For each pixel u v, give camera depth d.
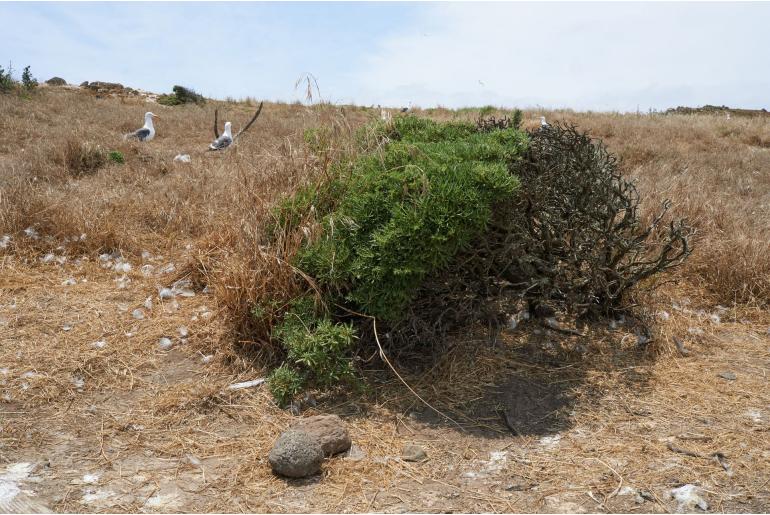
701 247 5.80
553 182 4.31
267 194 4.73
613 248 4.73
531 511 2.80
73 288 5.22
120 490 2.92
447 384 3.93
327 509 2.81
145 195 7.32
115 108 18.20
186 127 15.63
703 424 3.53
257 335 4.19
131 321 4.69
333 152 4.61
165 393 3.80
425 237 3.65
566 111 21.55
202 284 5.34
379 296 3.81
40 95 19.08
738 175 10.30
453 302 4.32
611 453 3.25
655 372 4.16
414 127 5.27
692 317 5.02
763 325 5.00
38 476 3.00
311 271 4.07
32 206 6.09
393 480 3.05
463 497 2.92
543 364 4.20
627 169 10.34
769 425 3.50
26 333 4.42
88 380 3.94
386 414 3.65
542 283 4.31
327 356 3.71
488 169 3.78
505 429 3.52
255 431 3.46
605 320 4.79
